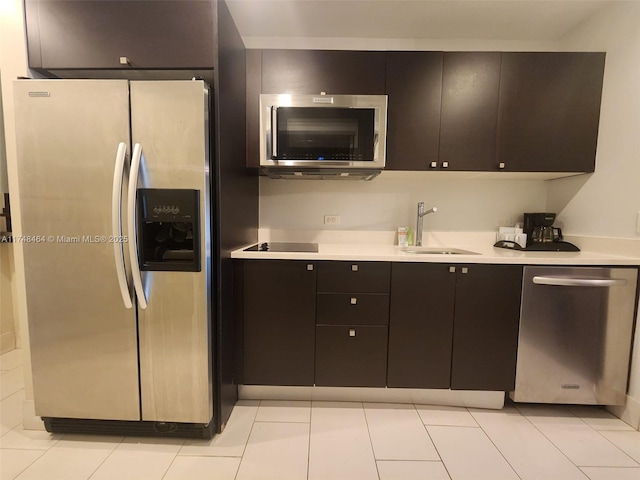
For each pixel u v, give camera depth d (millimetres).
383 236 2107
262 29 1934
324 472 1164
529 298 1476
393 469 1183
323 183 2096
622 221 1531
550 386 1507
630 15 1491
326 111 1577
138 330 1270
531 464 1214
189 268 1231
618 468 1197
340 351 1543
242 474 1150
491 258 1460
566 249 1776
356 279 1513
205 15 1230
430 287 1501
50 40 1245
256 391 1638
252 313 1532
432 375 1535
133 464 1191
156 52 1239
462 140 1670
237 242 1591
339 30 1937
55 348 1281
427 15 1768
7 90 1249
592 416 1529
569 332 1480
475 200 2084
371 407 1583
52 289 1253
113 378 1293
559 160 1666
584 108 1642
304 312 1530
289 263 1514
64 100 1160
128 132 1170
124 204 1187
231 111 1429
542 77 1634
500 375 1517
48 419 1328
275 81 1645
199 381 1286
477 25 1856
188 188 1190
